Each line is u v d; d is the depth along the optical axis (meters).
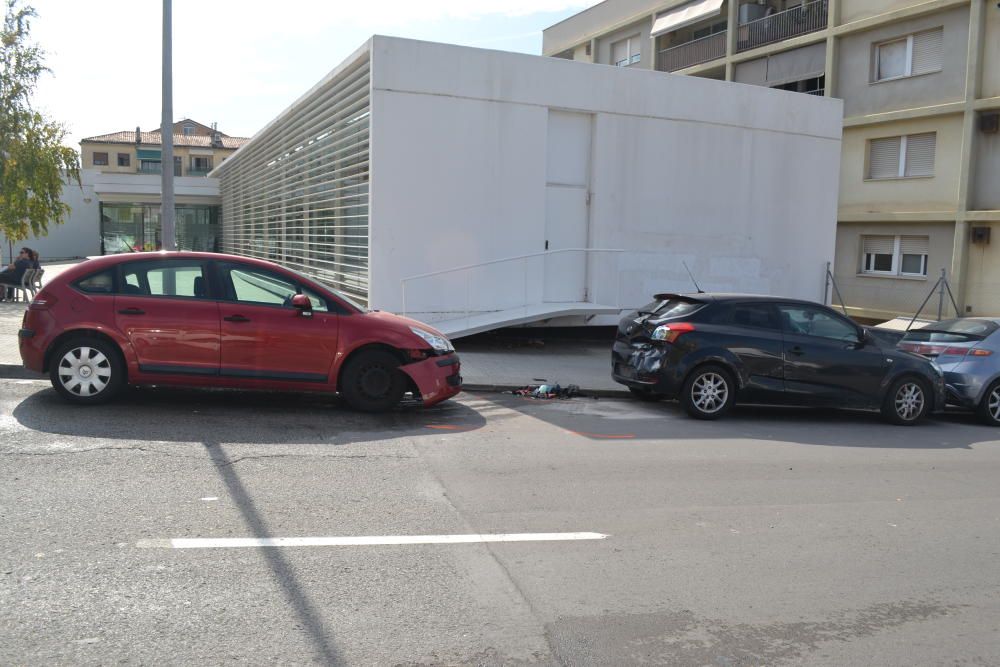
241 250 30.02
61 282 8.25
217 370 8.34
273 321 8.46
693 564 4.98
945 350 11.54
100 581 4.25
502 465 7.13
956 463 8.30
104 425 7.54
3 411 7.87
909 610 4.45
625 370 10.38
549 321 15.42
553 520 5.67
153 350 8.22
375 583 4.43
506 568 4.75
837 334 10.45
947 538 5.73
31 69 21.14
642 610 4.28
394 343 8.79
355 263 15.34
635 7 38.47
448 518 5.58
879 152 27.88
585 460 7.50
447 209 14.41
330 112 17.03
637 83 16.02
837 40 28.70
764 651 3.88
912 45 26.45
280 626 3.87
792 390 10.15
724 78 34.41
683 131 16.56
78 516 5.19
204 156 84.06
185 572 4.43
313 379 8.62
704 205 16.89
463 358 13.48
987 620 4.36
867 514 6.24
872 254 28.45
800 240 18.05
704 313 10.06
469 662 3.63
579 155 15.84
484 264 14.09
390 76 13.79
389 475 6.56
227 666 3.47
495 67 14.65
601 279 15.98
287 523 5.28
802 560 5.15
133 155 82.69
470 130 14.50
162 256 8.48
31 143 21.52
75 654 3.50
